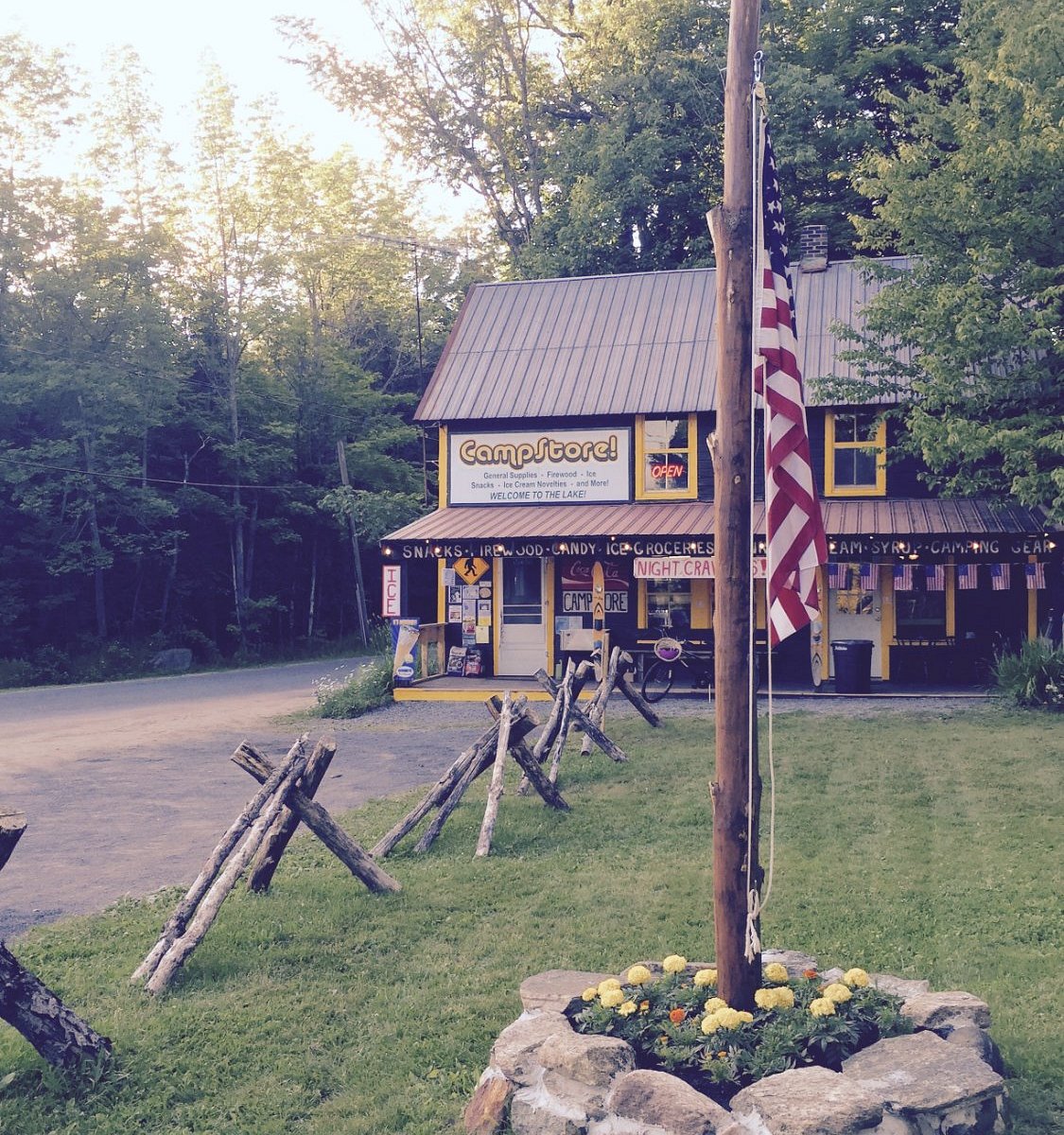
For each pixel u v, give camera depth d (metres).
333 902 8.68
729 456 5.39
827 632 22.44
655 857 9.81
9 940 8.06
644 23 38.09
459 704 21.70
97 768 15.44
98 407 37.88
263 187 44.56
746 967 5.40
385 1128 5.30
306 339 48.66
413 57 44.22
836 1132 4.26
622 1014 5.36
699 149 36.91
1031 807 11.19
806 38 36.78
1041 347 17.47
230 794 13.28
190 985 7.14
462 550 21.91
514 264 42.72
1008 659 19.28
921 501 21.88
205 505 42.84
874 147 33.38
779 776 13.02
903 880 8.83
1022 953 7.18
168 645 41.25
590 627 23.80
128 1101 5.68
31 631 38.97
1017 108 18.41
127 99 41.50
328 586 49.94
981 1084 4.61
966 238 18.58
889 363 19.83
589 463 23.70
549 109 44.16
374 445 47.56
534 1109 4.93
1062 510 16.91
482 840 10.20
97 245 39.47
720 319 5.46
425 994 6.88
